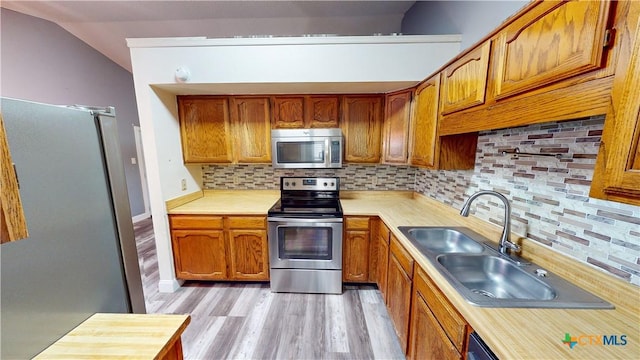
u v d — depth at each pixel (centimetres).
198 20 264
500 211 144
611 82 58
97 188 91
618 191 57
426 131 181
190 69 201
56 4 264
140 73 202
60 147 77
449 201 203
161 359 71
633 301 82
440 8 204
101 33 330
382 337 176
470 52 124
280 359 158
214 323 191
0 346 62
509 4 132
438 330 107
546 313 82
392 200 263
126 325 81
